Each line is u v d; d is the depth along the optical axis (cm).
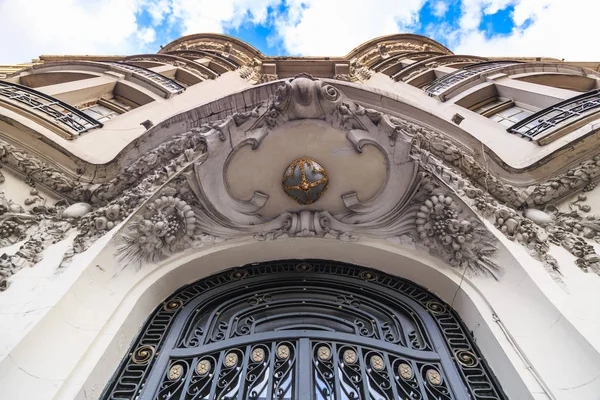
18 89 728
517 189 550
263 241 559
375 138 560
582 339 325
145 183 519
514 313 392
